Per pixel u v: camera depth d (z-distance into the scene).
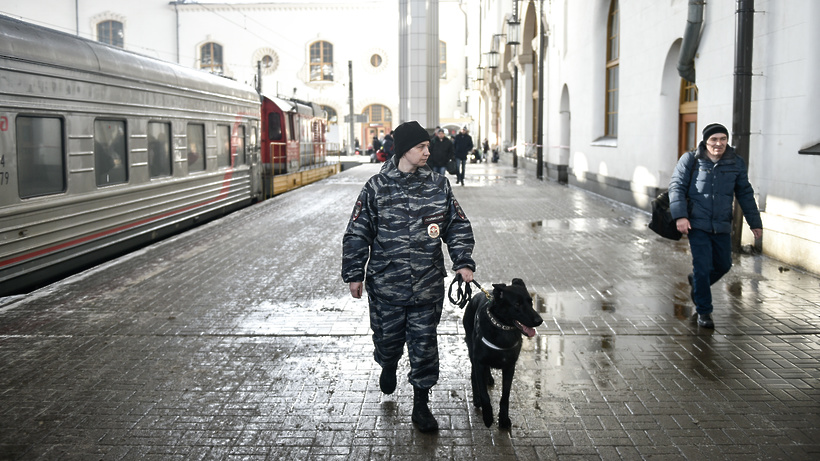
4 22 7.96
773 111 8.95
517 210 14.59
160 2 53.44
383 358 4.32
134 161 10.92
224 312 6.89
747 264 8.71
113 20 52.50
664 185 13.19
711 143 6.11
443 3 54.38
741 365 5.29
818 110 8.09
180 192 12.85
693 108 12.22
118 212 10.46
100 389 4.93
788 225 8.65
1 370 5.30
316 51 54.31
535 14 27.12
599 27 17.31
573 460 3.87
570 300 7.18
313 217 13.93
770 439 4.09
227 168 15.68
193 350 5.76
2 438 4.18
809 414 4.42
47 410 4.58
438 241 4.16
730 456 3.89
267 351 5.73
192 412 4.55
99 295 7.56
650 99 13.51
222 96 15.18
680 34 11.86
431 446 4.05
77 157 9.26
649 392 4.79
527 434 4.18
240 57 54.22
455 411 4.52
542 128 24.28
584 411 4.49
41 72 8.39
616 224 12.41
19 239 8.10
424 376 4.23
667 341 5.86
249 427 4.32
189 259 9.56
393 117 55.03
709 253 6.17
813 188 8.17
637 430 4.21
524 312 3.91
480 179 24.02
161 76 11.91
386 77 54.53
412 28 28.88
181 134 12.90
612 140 16.89
